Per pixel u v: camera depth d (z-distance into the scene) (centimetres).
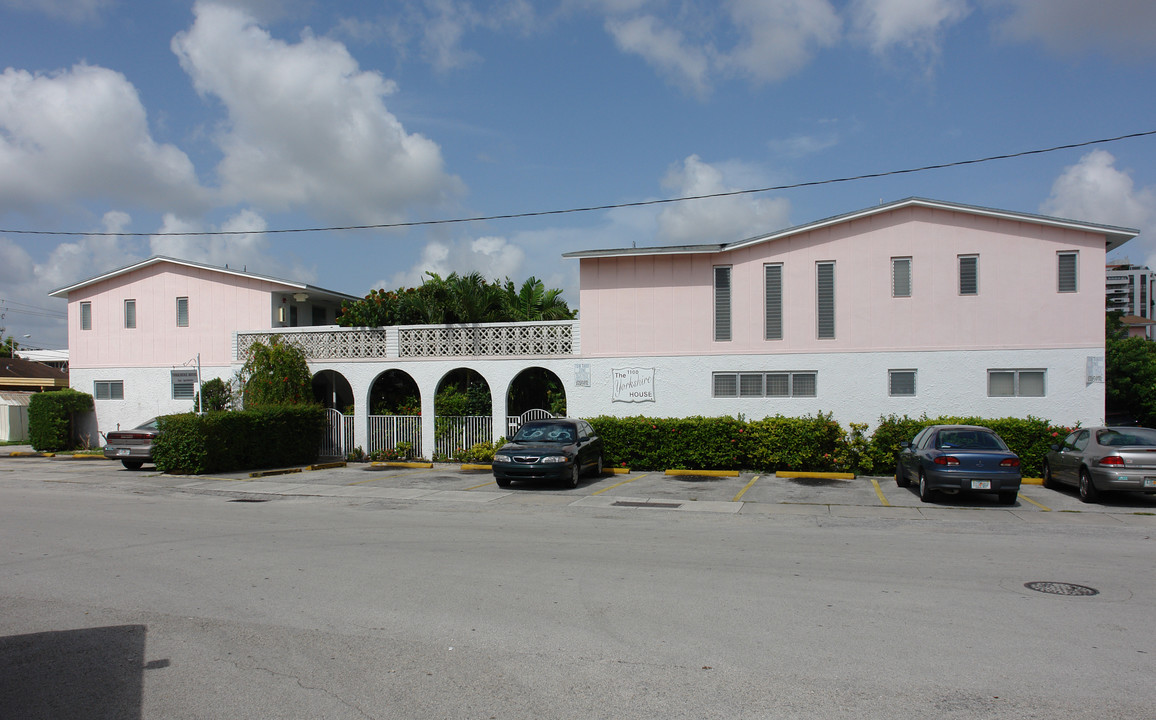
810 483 1741
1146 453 1343
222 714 458
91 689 497
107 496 1504
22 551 927
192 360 2580
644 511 1329
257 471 1973
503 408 2195
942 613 661
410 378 2566
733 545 982
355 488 1666
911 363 1922
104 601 705
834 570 829
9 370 3894
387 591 737
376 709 464
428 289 2458
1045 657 551
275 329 2436
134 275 2670
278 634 608
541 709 463
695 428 1961
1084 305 1830
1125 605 688
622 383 2108
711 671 525
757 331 2027
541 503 1436
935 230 1917
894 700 475
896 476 1698
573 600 705
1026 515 1283
